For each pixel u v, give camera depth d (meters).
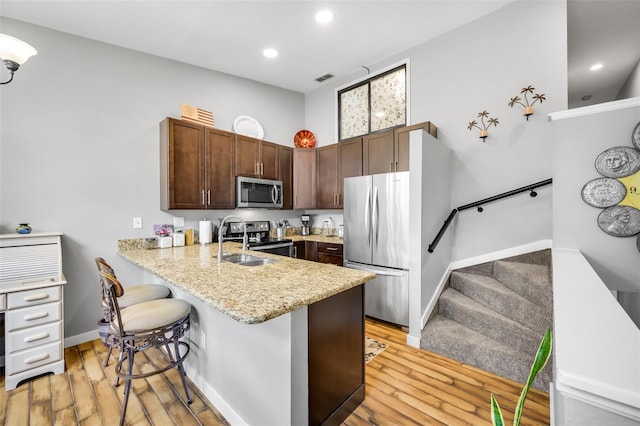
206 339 1.87
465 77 3.02
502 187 2.81
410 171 2.57
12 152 2.39
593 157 1.61
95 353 2.48
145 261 2.20
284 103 4.45
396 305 2.91
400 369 2.16
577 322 0.99
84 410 1.75
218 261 2.16
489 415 1.67
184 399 1.85
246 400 1.54
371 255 3.14
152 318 1.64
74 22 2.55
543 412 1.68
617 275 1.57
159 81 3.21
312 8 2.60
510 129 2.75
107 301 1.71
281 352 1.33
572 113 1.65
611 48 3.45
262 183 3.70
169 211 3.25
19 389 1.96
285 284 1.51
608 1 2.64
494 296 2.46
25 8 2.34
